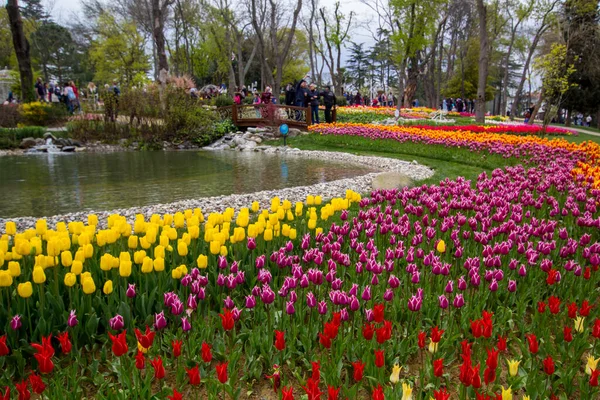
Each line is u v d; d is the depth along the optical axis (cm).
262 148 1922
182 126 2100
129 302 366
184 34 5122
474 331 279
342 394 289
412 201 700
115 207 855
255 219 667
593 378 260
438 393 216
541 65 1919
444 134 1591
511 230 496
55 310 345
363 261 409
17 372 322
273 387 308
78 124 2038
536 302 391
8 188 1048
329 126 2064
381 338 275
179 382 301
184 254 404
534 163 1098
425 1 2552
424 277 425
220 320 357
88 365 326
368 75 7781
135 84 2270
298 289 408
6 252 376
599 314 374
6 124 2169
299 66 6397
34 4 6219
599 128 4128
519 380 289
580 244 470
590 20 3344
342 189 955
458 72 5634
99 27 5481
